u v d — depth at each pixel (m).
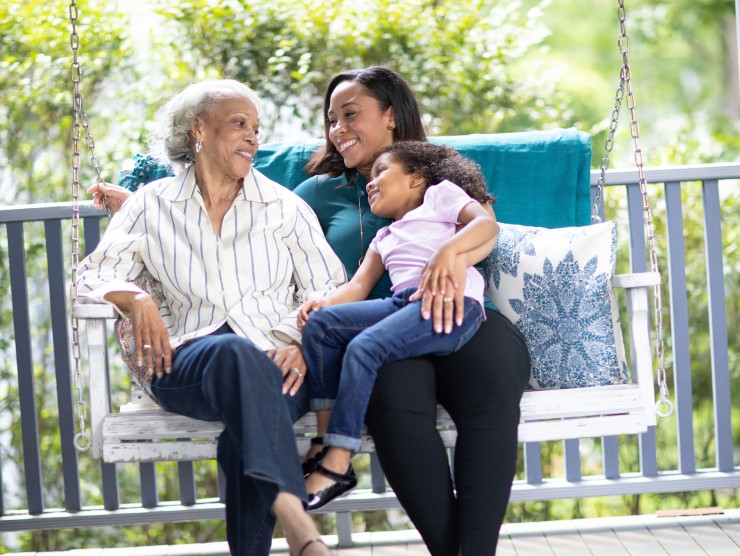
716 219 3.16
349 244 2.85
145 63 5.41
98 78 5.37
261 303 2.63
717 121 8.70
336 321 2.42
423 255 2.57
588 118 8.60
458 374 2.37
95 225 3.14
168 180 2.72
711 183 3.16
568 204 3.04
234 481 2.26
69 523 3.12
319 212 2.92
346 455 2.27
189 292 2.60
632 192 3.17
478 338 2.43
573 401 2.47
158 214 2.65
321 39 5.12
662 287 4.85
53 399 5.34
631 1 8.80
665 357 4.91
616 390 2.49
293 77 5.11
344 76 2.94
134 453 2.43
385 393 2.28
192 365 2.34
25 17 5.23
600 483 3.13
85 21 5.25
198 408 2.34
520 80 5.37
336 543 3.10
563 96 5.60
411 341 2.34
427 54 5.19
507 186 3.04
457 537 2.22
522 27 5.42
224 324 2.60
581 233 2.67
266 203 2.69
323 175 2.97
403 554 2.99
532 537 3.07
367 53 5.14
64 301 3.12
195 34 5.21
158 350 2.44
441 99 5.25
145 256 2.63
